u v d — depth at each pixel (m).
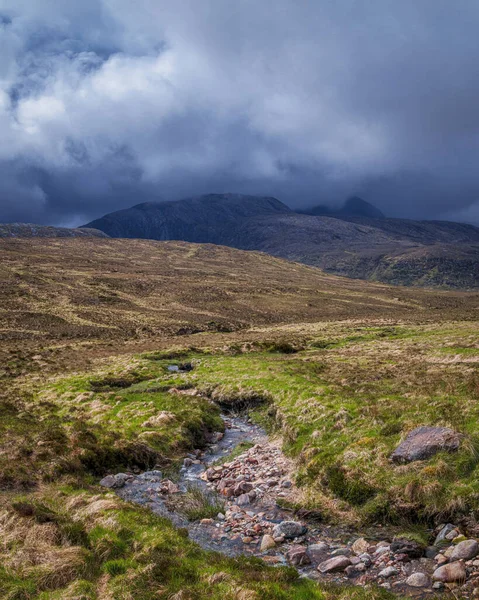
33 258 198.38
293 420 22.52
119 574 10.08
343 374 34.53
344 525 13.00
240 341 67.06
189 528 13.59
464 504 12.12
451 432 15.05
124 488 17.03
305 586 9.72
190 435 23.02
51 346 67.62
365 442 16.73
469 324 83.56
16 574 9.88
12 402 30.25
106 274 178.38
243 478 17.48
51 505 14.07
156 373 41.09
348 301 171.75
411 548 11.11
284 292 180.25
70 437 20.94
